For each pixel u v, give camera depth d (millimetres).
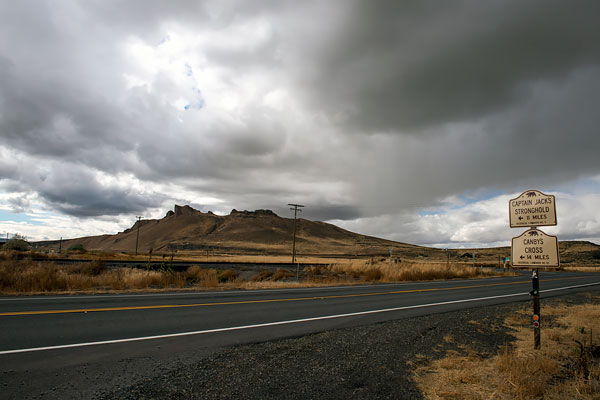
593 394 4598
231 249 196125
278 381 4949
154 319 8945
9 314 9000
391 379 5160
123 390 4484
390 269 30266
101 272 22078
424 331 8469
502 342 7566
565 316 10852
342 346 6918
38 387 4492
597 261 101375
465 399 4504
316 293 16297
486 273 38906
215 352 6277
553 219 6918
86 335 7133
